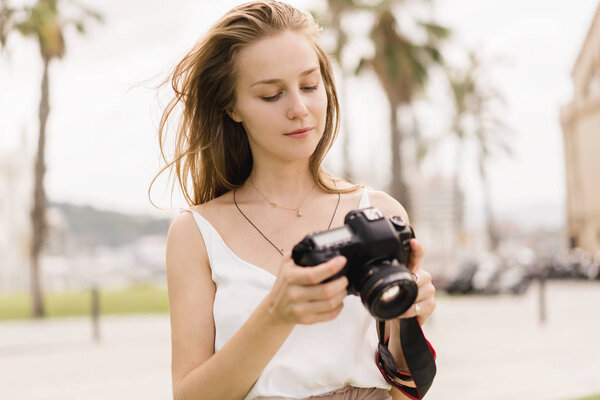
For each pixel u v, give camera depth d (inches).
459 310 579.8
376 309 45.5
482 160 1398.9
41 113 672.4
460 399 228.7
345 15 587.2
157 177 68.6
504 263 813.9
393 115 613.6
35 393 260.2
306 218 61.9
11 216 1594.5
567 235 1408.7
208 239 60.2
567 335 398.9
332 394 56.9
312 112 57.1
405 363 58.2
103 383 277.0
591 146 1314.0
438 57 580.4
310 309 44.5
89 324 530.3
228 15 59.5
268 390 55.4
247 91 57.6
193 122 65.3
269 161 62.3
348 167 762.2
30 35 609.9
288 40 56.4
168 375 292.0
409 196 625.3
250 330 48.1
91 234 3437.5
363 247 46.0
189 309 58.3
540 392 237.1
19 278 1599.4
